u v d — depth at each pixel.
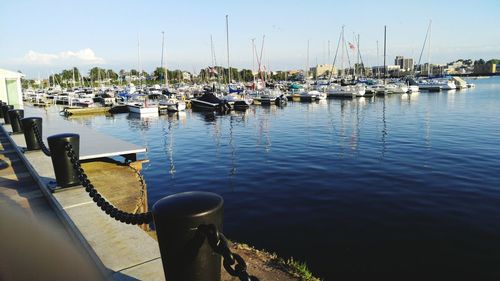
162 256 2.13
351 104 48.31
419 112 37.25
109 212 3.28
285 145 21.44
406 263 7.45
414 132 24.92
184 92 60.56
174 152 20.45
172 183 14.06
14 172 6.41
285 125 30.67
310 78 109.75
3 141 9.68
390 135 23.97
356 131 26.19
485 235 8.64
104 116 42.41
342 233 8.96
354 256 7.79
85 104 48.34
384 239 8.58
